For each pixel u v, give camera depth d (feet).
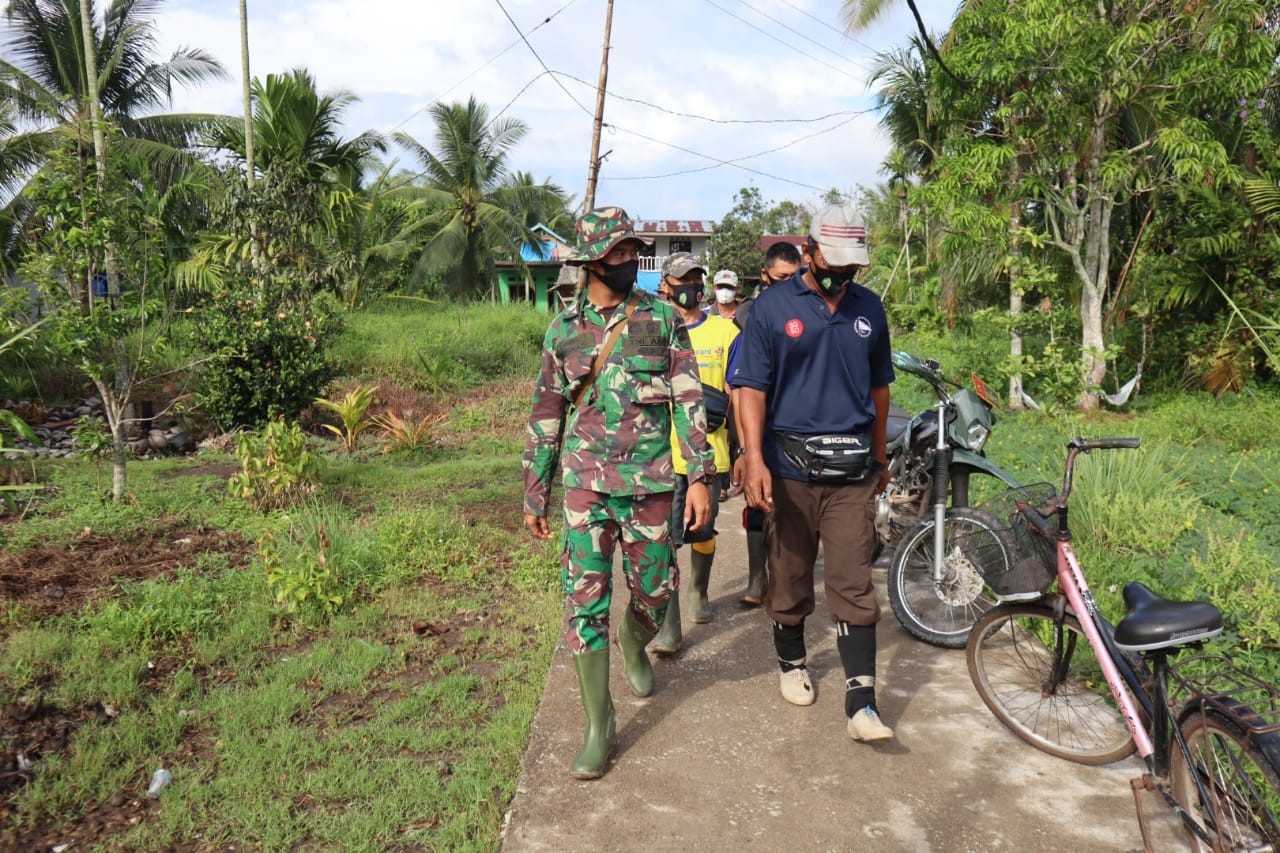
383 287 98.12
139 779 10.26
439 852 8.82
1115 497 19.30
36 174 22.33
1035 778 10.00
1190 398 43.47
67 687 12.15
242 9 48.85
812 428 10.71
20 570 17.37
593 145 52.47
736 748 10.61
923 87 57.11
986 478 24.04
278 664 13.26
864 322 10.69
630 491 9.77
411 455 32.60
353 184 93.66
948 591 13.62
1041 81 38.65
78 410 37.40
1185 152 37.17
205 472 29.07
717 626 14.56
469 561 18.58
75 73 61.77
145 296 24.02
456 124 103.50
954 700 11.91
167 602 14.87
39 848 8.97
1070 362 42.73
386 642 14.43
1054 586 10.32
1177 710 8.00
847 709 10.41
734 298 15.79
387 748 10.93
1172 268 45.85
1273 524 19.60
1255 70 36.70
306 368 34.27
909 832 9.00
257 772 10.20
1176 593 15.25
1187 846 8.70
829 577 10.65
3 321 21.89
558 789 9.73
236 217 44.21
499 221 106.52
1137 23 36.06
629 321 9.85
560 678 12.48
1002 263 44.52
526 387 47.50
